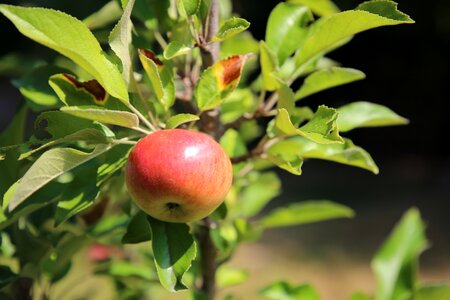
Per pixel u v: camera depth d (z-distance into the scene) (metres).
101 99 0.77
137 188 0.72
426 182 4.84
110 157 0.77
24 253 0.87
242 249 3.41
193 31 0.78
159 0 0.87
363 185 4.77
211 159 0.72
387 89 5.37
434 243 3.60
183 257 0.74
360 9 0.78
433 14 4.91
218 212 0.81
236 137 0.97
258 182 1.07
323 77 0.84
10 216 0.80
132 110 0.75
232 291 2.69
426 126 5.44
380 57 5.27
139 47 0.84
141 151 0.71
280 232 3.74
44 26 0.70
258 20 4.54
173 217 0.73
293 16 0.88
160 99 0.78
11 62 1.02
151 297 1.09
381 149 5.55
